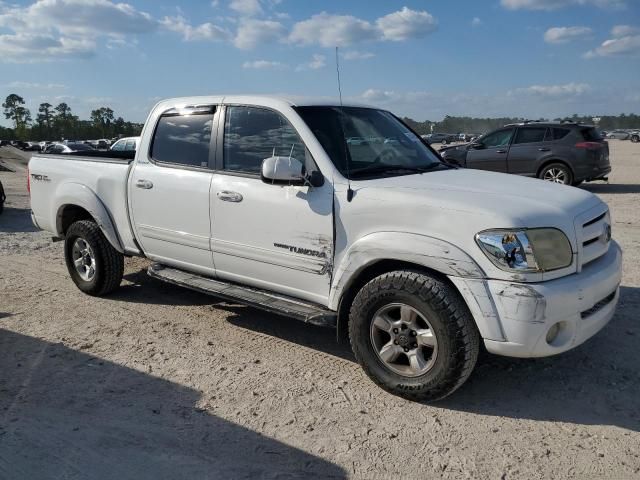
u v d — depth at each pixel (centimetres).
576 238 350
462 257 337
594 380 394
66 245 600
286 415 356
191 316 536
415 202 359
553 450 315
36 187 627
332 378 406
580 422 343
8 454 318
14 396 383
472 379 400
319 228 398
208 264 481
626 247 761
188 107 495
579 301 338
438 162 488
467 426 341
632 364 414
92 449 322
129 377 410
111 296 596
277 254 425
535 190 389
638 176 1814
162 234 507
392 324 370
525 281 327
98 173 560
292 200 411
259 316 536
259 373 415
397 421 348
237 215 444
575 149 1308
